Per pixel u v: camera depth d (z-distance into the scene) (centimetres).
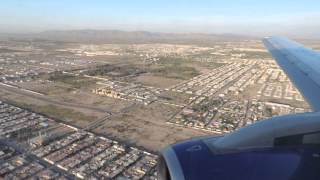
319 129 714
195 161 677
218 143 733
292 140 699
